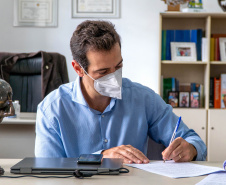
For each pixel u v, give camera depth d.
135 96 1.59
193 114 3.80
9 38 4.27
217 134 3.78
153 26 4.25
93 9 4.25
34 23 4.25
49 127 1.49
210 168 1.22
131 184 1.03
